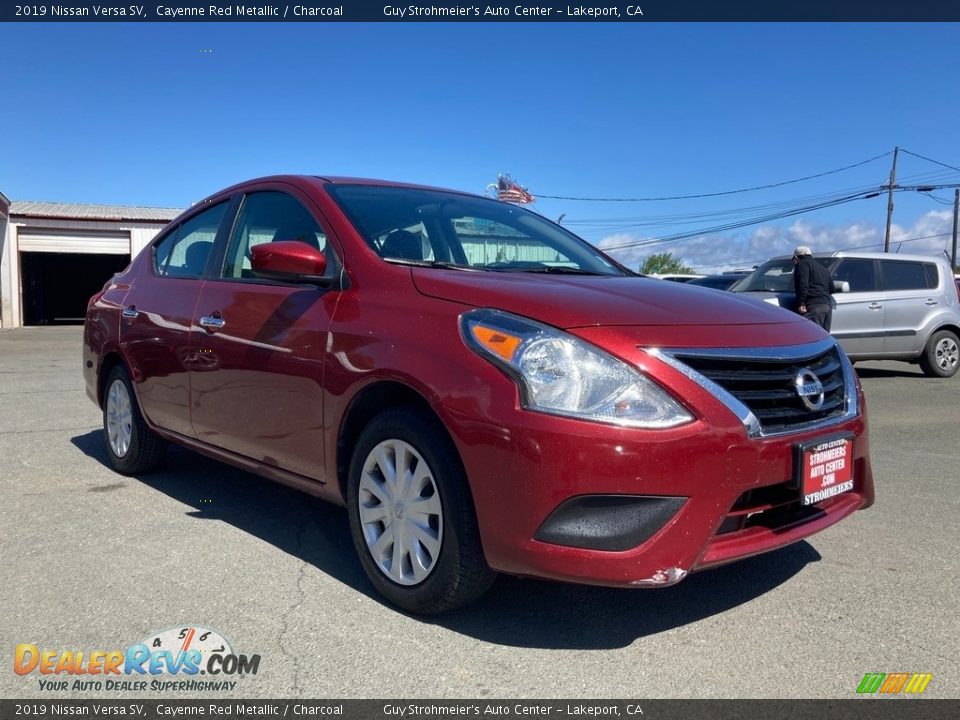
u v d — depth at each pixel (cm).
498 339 264
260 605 302
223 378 381
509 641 276
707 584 328
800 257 951
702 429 251
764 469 263
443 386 269
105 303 507
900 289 1077
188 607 300
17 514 409
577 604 306
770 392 276
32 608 298
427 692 244
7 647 270
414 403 297
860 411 313
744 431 259
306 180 390
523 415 250
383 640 275
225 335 379
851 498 314
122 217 2712
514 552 253
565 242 427
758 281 1092
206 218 453
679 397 253
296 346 334
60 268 3338
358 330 308
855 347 1054
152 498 442
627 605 306
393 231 355
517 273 335
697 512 250
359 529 310
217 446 399
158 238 503
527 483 248
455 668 257
